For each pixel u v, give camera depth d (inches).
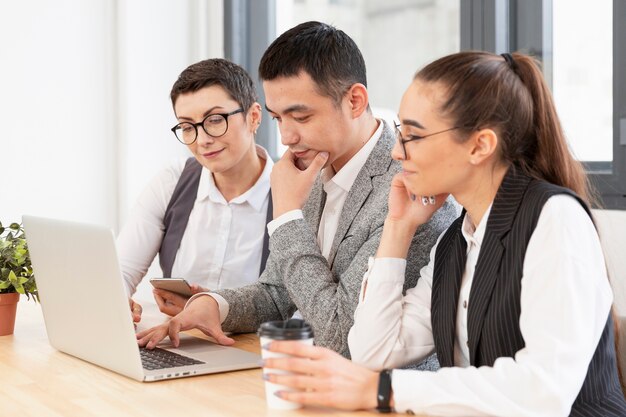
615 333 63.5
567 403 50.5
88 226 64.9
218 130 93.7
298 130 73.3
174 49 163.9
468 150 56.7
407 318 65.0
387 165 75.4
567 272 51.9
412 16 163.3
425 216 64.6
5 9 148.1
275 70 72.2
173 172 104.7
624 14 105.7
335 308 70.3
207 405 57.2
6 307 81.7
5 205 149.4
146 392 60.9
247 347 77.4
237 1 164.2
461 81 56.1
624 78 106.0
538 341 51.5
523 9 118.4
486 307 56.7
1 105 148.3
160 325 77.1
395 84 167.5
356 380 54.3
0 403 58.9
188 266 100.7
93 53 157.2
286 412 55.1
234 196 100.8
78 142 156.4
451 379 52.5
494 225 57.0
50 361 71.4
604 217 104.8
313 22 74.6
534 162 59.0
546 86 59.4
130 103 158.4
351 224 75.2
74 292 69.3
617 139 106.9
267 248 100.5
